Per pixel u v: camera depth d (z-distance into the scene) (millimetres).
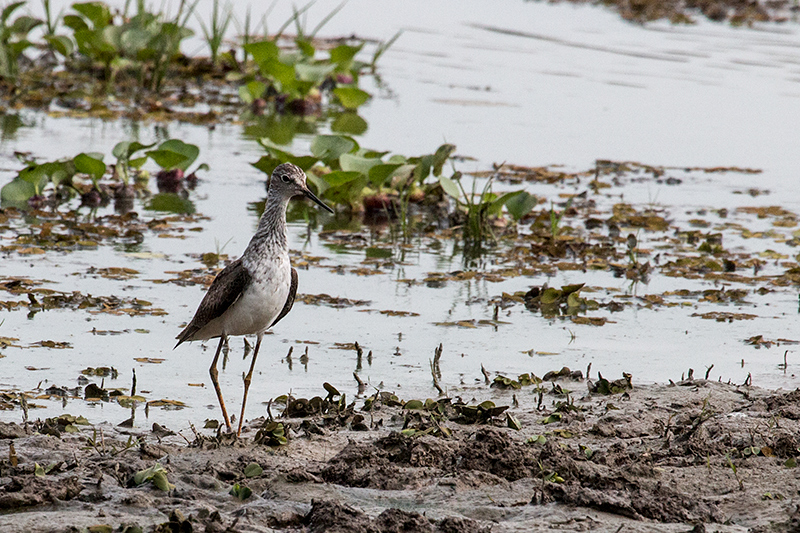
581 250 16281
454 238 17078
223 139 22266
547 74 28859
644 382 11000
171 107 24750
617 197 19297
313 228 17344
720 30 34281
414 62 30031
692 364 11672
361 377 11008
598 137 23219
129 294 13305
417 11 36438
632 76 28703
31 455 8359
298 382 10852
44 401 9953
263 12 33719
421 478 8102
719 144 23047
